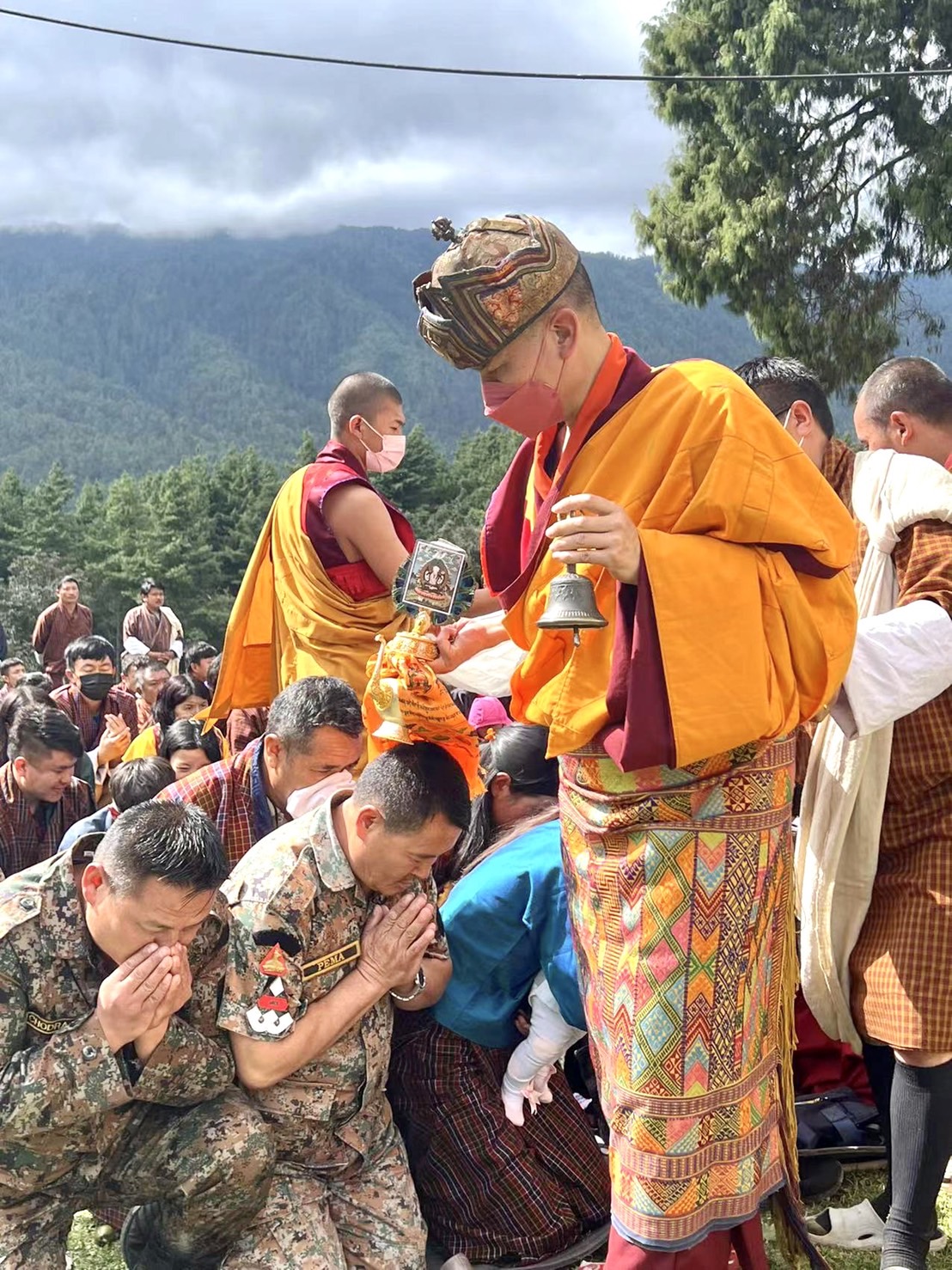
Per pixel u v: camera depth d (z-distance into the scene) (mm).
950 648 2939
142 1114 3121
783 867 2725
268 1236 3131
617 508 2363
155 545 80500
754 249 21859
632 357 2600
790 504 2455
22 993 2934
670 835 2588
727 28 22344
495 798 3797
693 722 2359
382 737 2965
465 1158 3463
